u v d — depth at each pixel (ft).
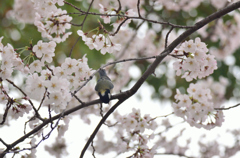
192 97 25.88
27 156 24.70
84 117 41.39
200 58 23.59
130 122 27.14
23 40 46.70
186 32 25.64
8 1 46.03
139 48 51.24
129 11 25.91
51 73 22.86
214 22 51.78
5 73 21.85
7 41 45.39
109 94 27.12
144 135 27.27
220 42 54.70
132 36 44.91
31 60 41.24
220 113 26.30
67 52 48.14
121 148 27.63
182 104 25.52
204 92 25.67
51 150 41.32
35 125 27.17
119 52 47.91
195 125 26.43
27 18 36.76
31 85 21.35
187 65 23.89
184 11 54.85
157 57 23.56
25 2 35.99
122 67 48.98
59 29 25.38
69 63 23.38
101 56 48.19
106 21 25.91
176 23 54.44
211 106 25.58
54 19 25.11
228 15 52.01
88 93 43.47
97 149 44.50
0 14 46.52
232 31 51.83
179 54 24.80
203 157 47.42
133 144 27.55
